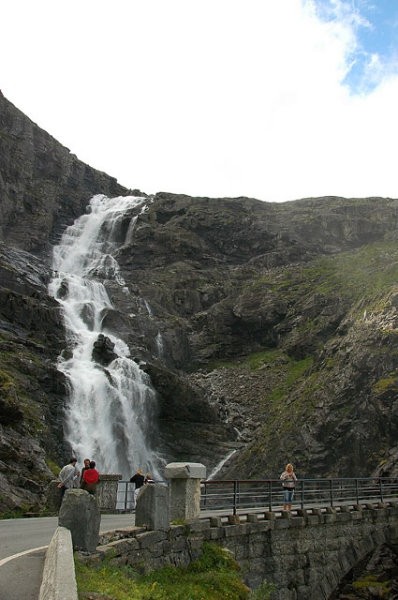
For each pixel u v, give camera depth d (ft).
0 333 141.69
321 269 233.76
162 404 161.48
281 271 246.06
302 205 307.58
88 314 178.91
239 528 55.47
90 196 301.63
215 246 275.18
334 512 71.41
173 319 216.33
